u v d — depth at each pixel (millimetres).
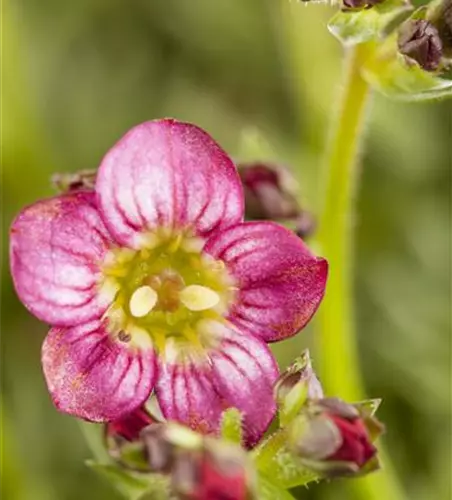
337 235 158
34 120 181
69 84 195
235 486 123
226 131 192
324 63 180
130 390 138
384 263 186
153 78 196
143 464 134
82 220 136
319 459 131
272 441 134
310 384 134
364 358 182
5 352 181
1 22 179
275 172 154
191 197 138
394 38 146
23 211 134
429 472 176
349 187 158
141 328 140
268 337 139
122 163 136
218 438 133
